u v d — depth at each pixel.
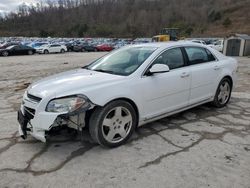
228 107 5.97
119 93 3.90
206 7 133.12
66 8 152.88
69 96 3.61
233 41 27.72
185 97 4.92
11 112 5.72
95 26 125.75
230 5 124.00
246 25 96.88
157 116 4.52
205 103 5.75
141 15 135.88
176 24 115.31
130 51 4.90
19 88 8.53
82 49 42.44
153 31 119.56
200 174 3.30
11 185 3.11
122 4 154.00
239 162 3.58
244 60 21.25
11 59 24.16
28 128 3.81
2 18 136.50
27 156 3.74
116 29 122.88
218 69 5.56
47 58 25.61
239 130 4.65
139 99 4.16
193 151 3.88
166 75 4.52
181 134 4.46
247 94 7.34
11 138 4.32
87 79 4.02
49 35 112.12
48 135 3.94
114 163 3.56
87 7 151.88
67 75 4.38
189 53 5.09
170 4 148.50
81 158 3.69
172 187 3.06
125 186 3.08
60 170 3.40
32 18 138.62
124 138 4.07
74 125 3.75
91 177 3.26
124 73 4.26
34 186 3.09
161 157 3.71
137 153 3.82
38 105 3.63
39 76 11.84
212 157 3.71
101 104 3.73
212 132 4.55
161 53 4.59
